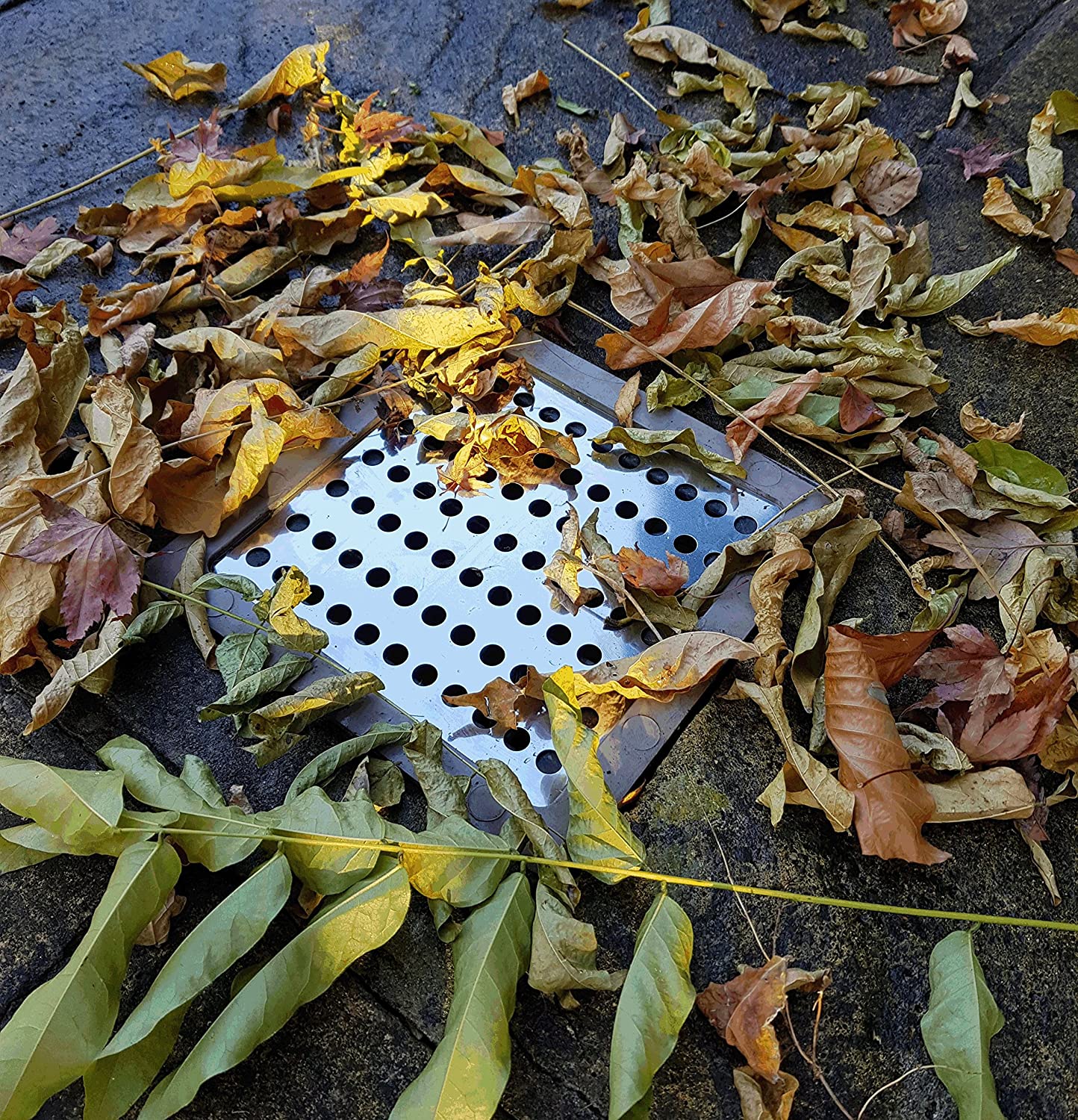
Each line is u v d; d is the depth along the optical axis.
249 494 0.41
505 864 0.32
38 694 0.38
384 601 0.39
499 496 0.43
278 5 0.67
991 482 0.42
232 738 0.36
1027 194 0.56
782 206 0.57
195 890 0.33
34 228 0.54
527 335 0.48
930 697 0.37
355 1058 0.30
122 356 0.44
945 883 0.34
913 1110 0.30
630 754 0.36
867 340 0.46
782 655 0.38
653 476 0.43
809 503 0.43
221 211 0.53
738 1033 0.30
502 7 0.68
